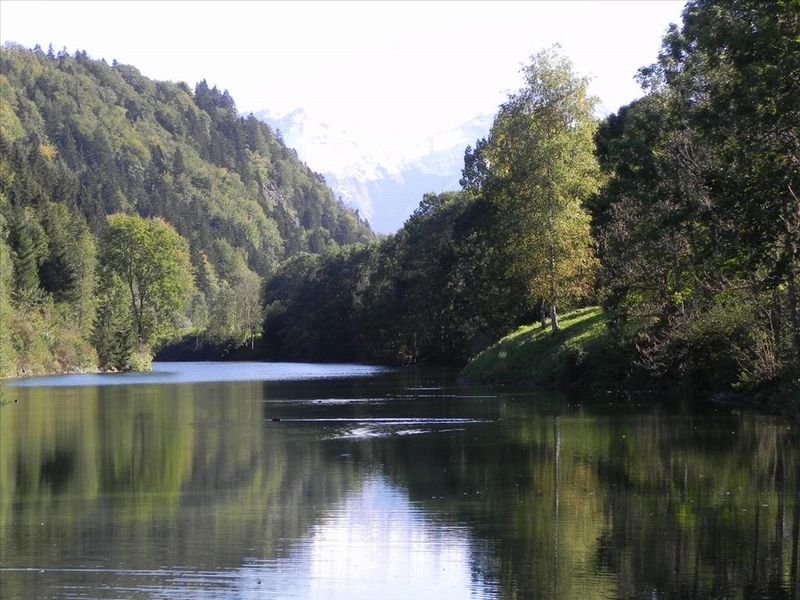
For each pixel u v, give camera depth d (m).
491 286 84.06
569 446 30.62
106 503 23.33
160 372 103.12
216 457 30.55
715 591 15.84
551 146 62.59
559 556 17.91
